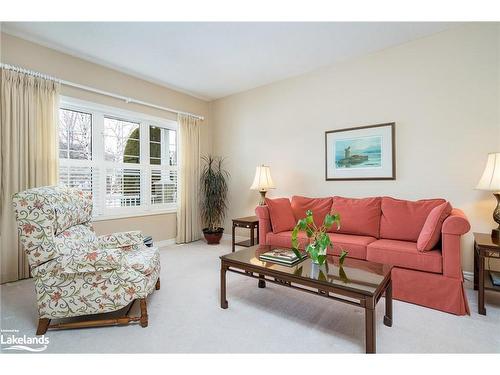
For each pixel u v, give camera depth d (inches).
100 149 134.7
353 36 107.7
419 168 110.7
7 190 98.9
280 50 118.7
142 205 153.8
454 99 103.0
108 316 75.2
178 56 123.6
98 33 103.8
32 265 65.9
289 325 70.4
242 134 173.5
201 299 86.5
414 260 83.0
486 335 64.9
